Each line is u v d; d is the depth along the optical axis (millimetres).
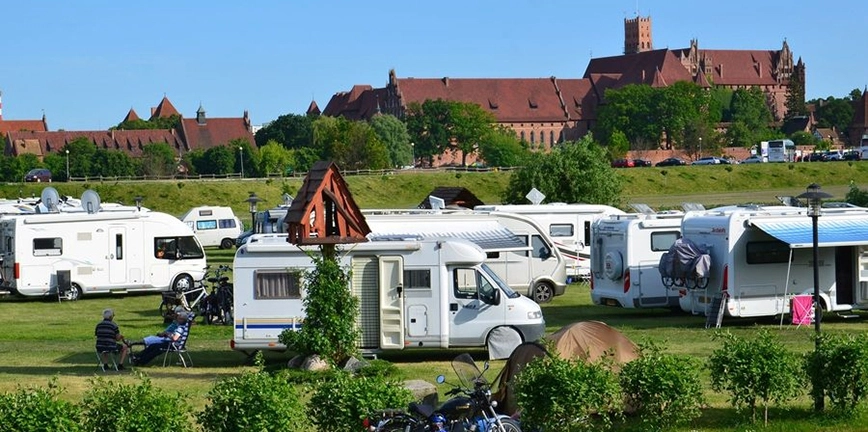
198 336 45219
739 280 45312
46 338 45469
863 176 188250
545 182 94375
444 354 38906
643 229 50531
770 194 169250
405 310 37000
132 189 155875
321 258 34500
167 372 35406
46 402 19594
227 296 49281
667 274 46562
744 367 24375
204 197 157250
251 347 36844
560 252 61750
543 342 25609
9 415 19203
